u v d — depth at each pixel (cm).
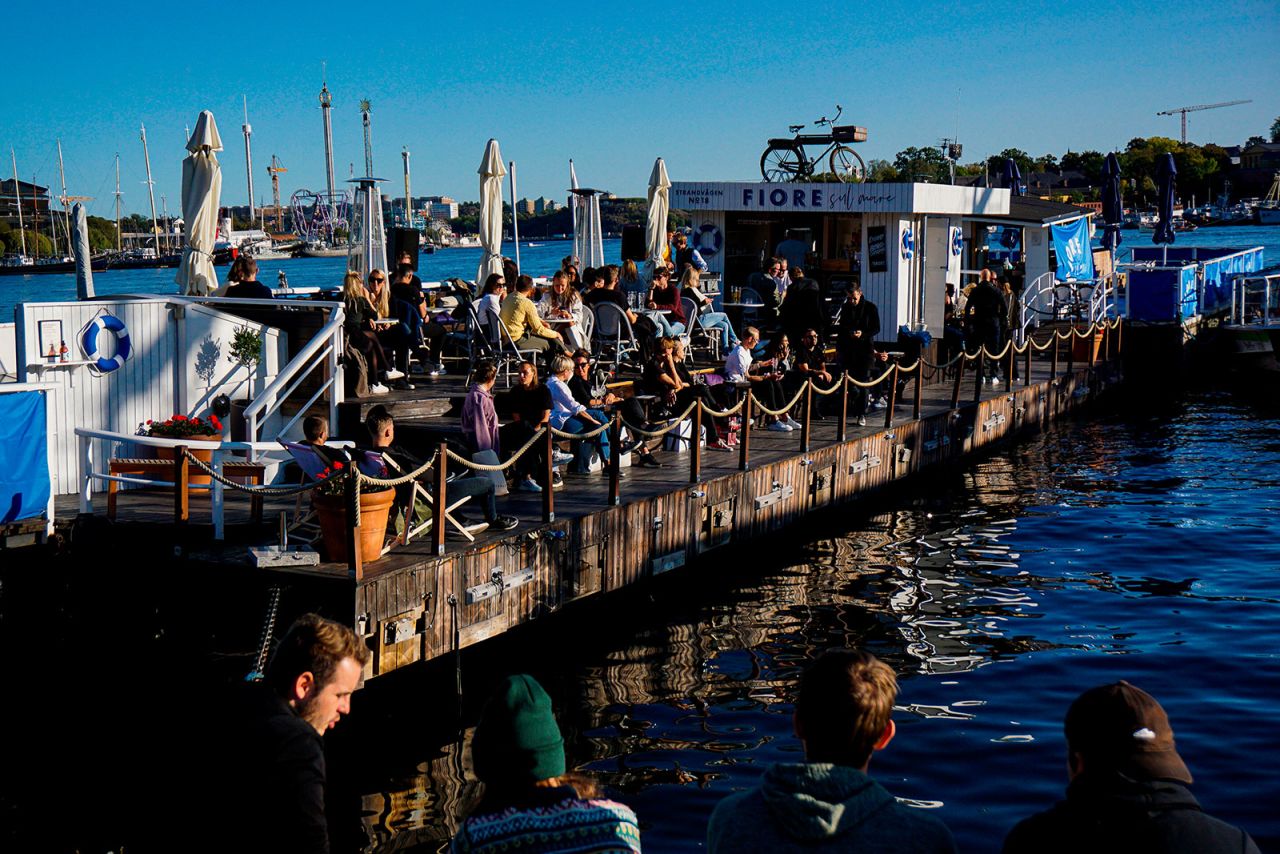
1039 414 2386
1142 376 2964
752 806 333
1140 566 1432
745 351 1653
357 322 1459
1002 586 1364
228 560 966
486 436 1195
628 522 1219
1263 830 755
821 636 1202
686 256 2455
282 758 376
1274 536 1561
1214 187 16962
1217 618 1212
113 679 1029
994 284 2298
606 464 1390
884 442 1738
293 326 1448
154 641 1021
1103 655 1108
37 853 747
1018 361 2703
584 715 999
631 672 1107
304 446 977
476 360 1620
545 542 1106
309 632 401
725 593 1362
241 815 373
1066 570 1424
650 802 823
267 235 8781
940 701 1005
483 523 1095
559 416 1355
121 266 8819
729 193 2489
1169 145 16988
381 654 936
